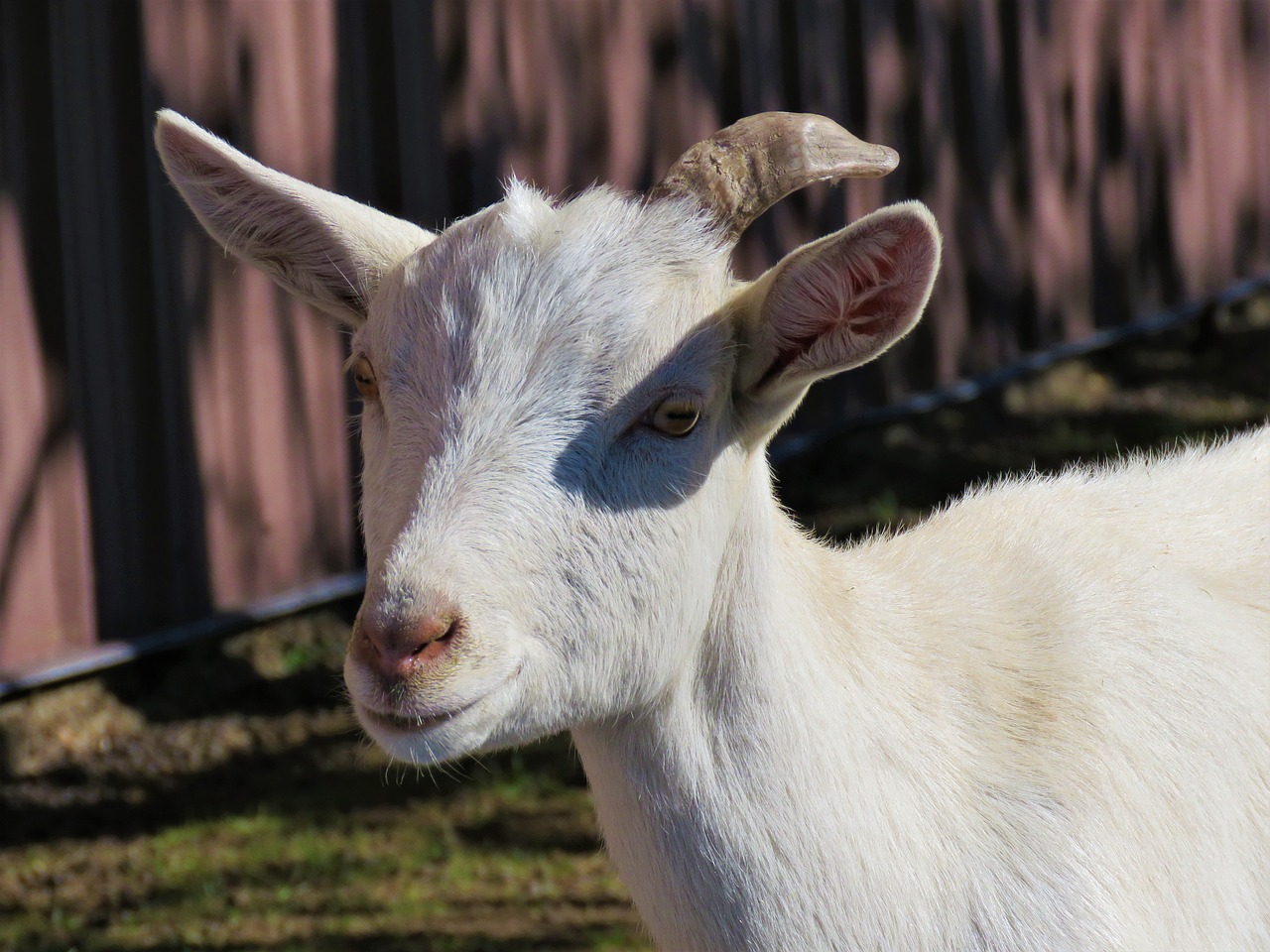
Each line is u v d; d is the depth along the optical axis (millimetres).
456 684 3303
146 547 8969
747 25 11453
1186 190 14664
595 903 6957
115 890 7195
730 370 3701
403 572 3322
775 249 11641
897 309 3539
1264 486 4922
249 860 7469
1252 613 4465
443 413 3551
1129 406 12969
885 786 3828
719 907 3789
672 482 3613
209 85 8906
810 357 3658
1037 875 3822
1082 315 13914
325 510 9781
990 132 13055
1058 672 4098
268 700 9094
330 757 8539
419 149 9805
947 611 4219
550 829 7734
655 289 3604
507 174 10227
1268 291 15391
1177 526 4715
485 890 7133
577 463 3523
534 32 10258
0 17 8133
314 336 9617
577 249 3617
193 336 9062
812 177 3664
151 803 8039
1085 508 4738
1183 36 14453
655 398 3576
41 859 7469
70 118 8469
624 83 10789
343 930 6766
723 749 3779
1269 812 4188
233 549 9352
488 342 3564
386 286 3785
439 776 8328
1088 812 3891
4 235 8250
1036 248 13484
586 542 3512
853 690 3904
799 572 3984
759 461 3895
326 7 9312
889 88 12367
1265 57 15289
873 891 3760
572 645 3525
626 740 3822
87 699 8695
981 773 3922
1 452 8336
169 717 8844
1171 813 4000
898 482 11586
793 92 11828
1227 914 4043
